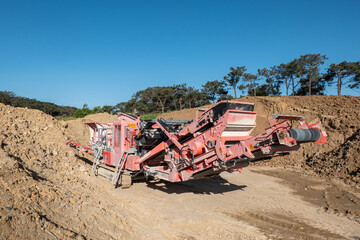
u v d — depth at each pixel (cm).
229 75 6181
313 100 2250
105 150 1010
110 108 8569
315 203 798
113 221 580
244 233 574
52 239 423
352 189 948
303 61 4931
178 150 724
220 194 864
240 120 657
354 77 4359
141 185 938
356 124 1513
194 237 548
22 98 6962
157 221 622
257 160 750
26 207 498
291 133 556
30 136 1045
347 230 598
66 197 630
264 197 845
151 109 8194
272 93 6022
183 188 924
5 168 639
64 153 1028
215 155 630
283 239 548
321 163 1337
